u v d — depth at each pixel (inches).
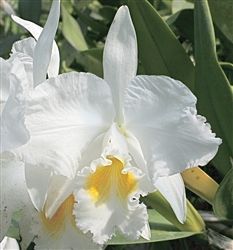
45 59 22.4
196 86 25.4
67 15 31.4
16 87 20.6
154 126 22.5
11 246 25.3
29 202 22.9
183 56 26.3
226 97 24.7
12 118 20.7
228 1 27.2
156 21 25.9
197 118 21.9
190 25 29.5
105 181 23.1
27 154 21.6
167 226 25.5
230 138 25.1
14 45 23.8
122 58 23.3
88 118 22.7
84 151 22.8
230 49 28.7
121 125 23.1
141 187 22.8
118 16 23.3
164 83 22.0
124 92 22.6
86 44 32.2
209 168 27.8
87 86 22.2
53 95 21.9
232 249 25.6
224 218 25.0
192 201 28.0
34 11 33.8
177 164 22.3
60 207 23.6
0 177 22.7
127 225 22.7
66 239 23.2
